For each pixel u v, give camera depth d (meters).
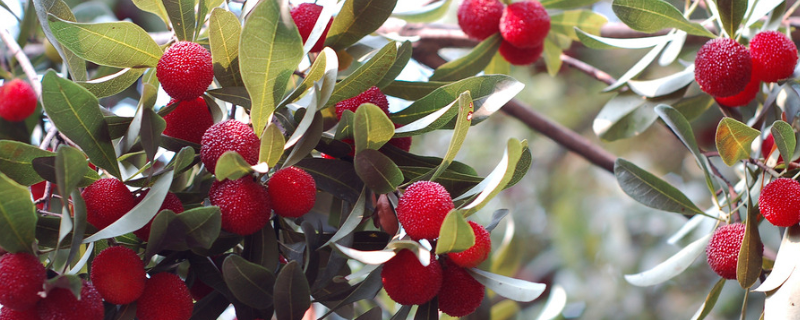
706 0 0.74
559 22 0.87
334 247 0.56
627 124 0.78
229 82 0.61
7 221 0.56
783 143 0.65
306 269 0.58
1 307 0.57
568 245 1.50
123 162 0.66
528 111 0.92
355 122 0.57
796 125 0.71
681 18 0.71
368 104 0.56
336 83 0.60
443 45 0.93
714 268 0.67
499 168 0.58
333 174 0.62
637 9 0.72
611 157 0.91
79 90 0.58
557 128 0.91
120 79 0.64
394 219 0.59
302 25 0.65
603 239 1.51
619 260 1.48
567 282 1.49
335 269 0.59
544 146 1.71
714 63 0.70
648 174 0.70
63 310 0.56
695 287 1.48
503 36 0.80
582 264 1.50
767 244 1.01
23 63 0.70
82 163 0.56
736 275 0.66
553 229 1.57
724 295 1.34
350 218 0.59
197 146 0.62
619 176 0.71
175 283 0.59
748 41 0.77
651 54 0.77
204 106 0.62
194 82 0.60
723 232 0.66
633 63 1.42
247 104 0.61
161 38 0.83
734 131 0.66
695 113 0.79
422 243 0.57
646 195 0.70
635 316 1.45
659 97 0.78
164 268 0.60
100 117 0.59
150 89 0.58
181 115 0.62
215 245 0.60
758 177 0.70
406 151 0.64
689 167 1.59
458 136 0.58
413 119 0.63
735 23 0.70
